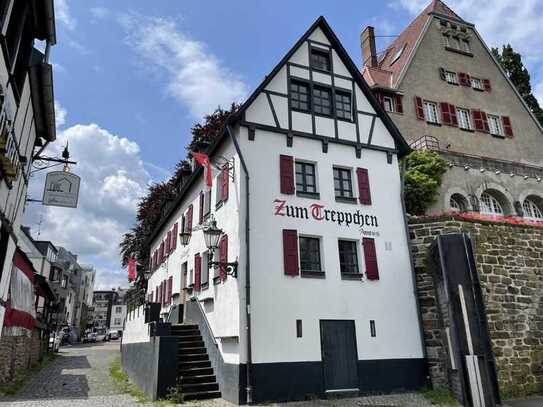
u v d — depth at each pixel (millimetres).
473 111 24219
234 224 11578
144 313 13453
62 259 57000
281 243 11539
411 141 21734
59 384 13492
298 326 10977
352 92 14273
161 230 23016
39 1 8406
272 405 9820
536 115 28906
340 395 10828
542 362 12148
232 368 10320
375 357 11586
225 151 13102
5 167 7551
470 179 20656
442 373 11719
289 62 13477
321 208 12406
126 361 17016
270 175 12039
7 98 7344
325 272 11789
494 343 11742
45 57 9398
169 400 10109
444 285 11117
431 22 25547
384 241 12961
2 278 9047
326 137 13234
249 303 10531
